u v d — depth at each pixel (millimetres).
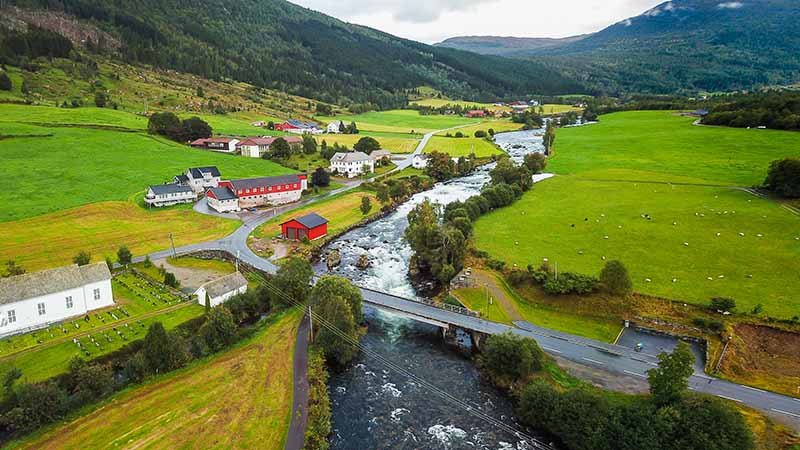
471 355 71688
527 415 56344
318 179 162625
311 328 70125
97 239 108250
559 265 92562
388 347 73750
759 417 51000
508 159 164375
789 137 186625
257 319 78750
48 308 72188
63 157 158625
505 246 104000
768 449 46750
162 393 57844
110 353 65125
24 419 51000
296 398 58094
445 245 94062
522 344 62594
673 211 120438
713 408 47500
